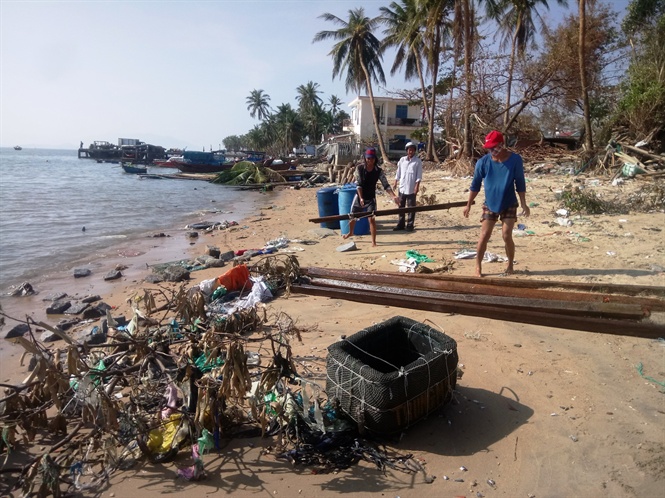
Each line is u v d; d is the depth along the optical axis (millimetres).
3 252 10836
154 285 7758
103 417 3221
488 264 7438
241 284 6746
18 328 6047
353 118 55469
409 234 10352
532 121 28594
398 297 5934
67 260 10070
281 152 85125
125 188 29906
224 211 18484
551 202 12984
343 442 3297
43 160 100688
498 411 3623
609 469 2977
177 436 3262
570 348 4559
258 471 3086
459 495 2830
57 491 2836
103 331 5648
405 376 3160
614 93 23203
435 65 30625
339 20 39469
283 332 3943
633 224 9805
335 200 11633
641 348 4477
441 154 34875
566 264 7195
